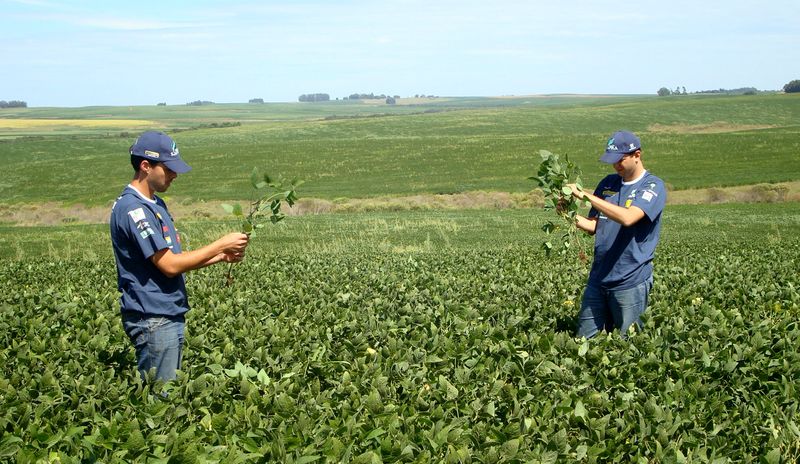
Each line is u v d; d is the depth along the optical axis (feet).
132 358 21.03
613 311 23.81
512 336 23.41
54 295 33.81
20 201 176.45
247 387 17.65
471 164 212.43
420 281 36.40
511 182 177.68
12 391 17.43
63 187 194.59
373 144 266.16
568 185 23.16
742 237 86.48
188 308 18.89
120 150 306.76
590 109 446.60
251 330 23.75
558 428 15.78
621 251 23.27
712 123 371.76
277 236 100.17
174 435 14.53
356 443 14.80
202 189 180.75
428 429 15.70
